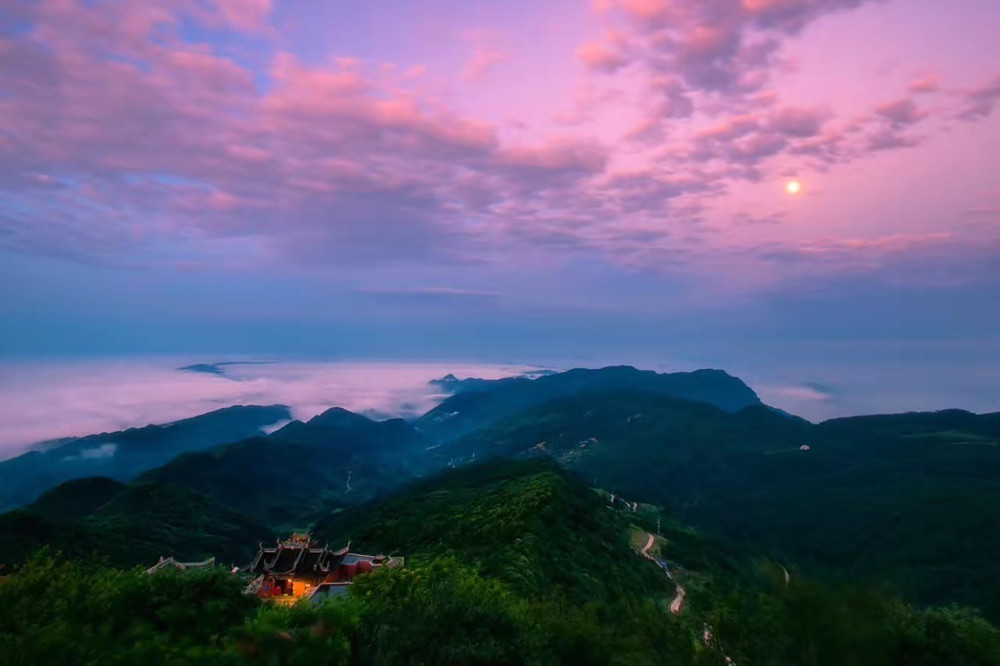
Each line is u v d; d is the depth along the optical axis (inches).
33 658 467.8
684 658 563.5
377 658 572.1
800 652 393.4
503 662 612.1
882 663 375.6
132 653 468.1
